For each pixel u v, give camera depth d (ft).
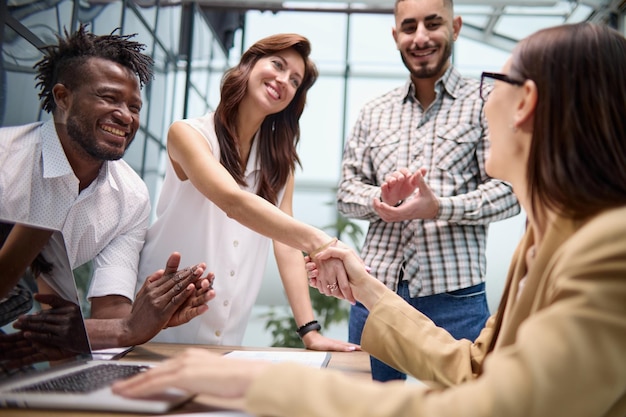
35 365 2.93
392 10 22.25
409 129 6.51
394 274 6.03
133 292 5.41
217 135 5.88
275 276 22.59
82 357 3.45
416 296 5.89
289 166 6.42
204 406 2.26
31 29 8.64
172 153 5.59
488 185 5.92
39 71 4.98
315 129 26.00
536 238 2.53
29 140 4.86
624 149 2.14
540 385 1.66
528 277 2.26
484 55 24.45
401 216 5.54
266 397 1.89
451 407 1.74
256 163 6.27
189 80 19.95
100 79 4.68
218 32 23.98
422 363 3.23
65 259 3.41
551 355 1.67
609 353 1.66
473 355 3.15
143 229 5.77
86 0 10.93
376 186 6.56
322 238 4.27
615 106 2.17
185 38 19.86
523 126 2.46
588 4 17.25
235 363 2.08
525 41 2.49
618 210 1.98
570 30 2.33
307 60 6.22
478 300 5.92
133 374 2.80
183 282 4.12
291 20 25.54
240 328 6.06
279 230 4.50
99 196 5.20
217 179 4.97
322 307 17.39
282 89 5.90
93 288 5.24
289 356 4.14
